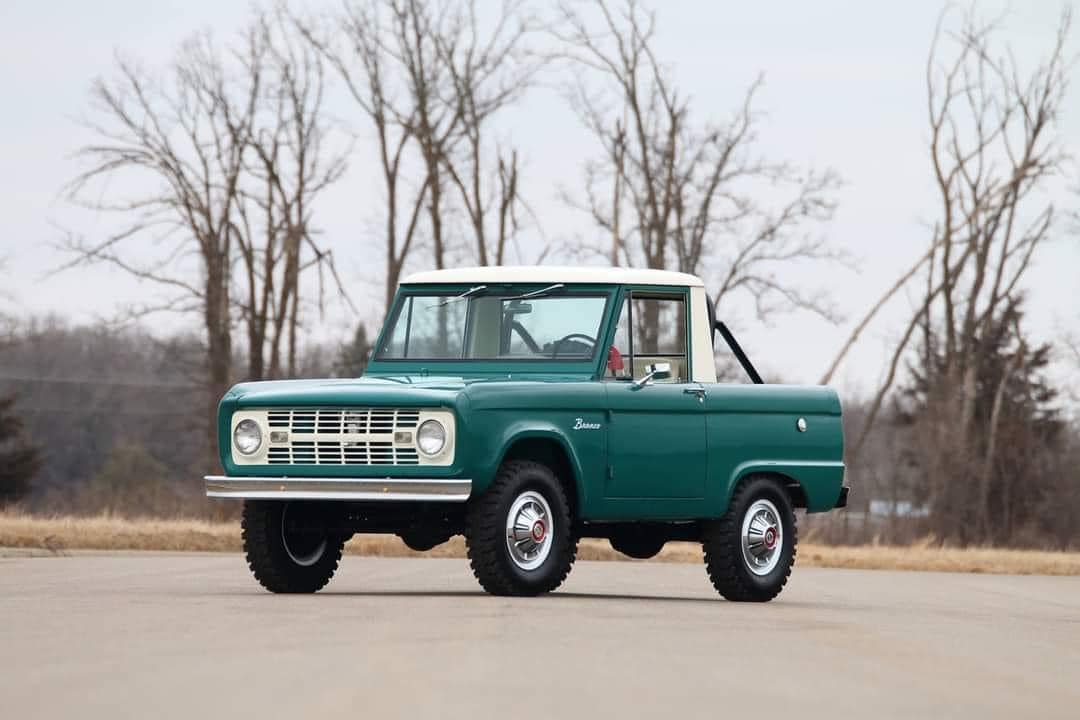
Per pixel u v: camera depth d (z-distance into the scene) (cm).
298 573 2641
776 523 2844
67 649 1642
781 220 9038
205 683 1396
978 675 1619
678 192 9269
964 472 9562
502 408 2481
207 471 9188
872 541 9112
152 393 14988
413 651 1648
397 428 2450
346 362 9606
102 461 14988
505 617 2061
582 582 3219
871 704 1364
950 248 9738
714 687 1440
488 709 1266
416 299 2772
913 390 10175
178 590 2602
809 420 2883
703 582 3403
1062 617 2603
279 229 9394
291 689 1361
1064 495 10269
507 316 2712
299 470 2495
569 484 2603
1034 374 10425
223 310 9138
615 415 2616
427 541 2714
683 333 2781
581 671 1524
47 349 14938
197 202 9131
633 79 9281
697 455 2719
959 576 4412
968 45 9769
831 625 2158
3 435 11788
